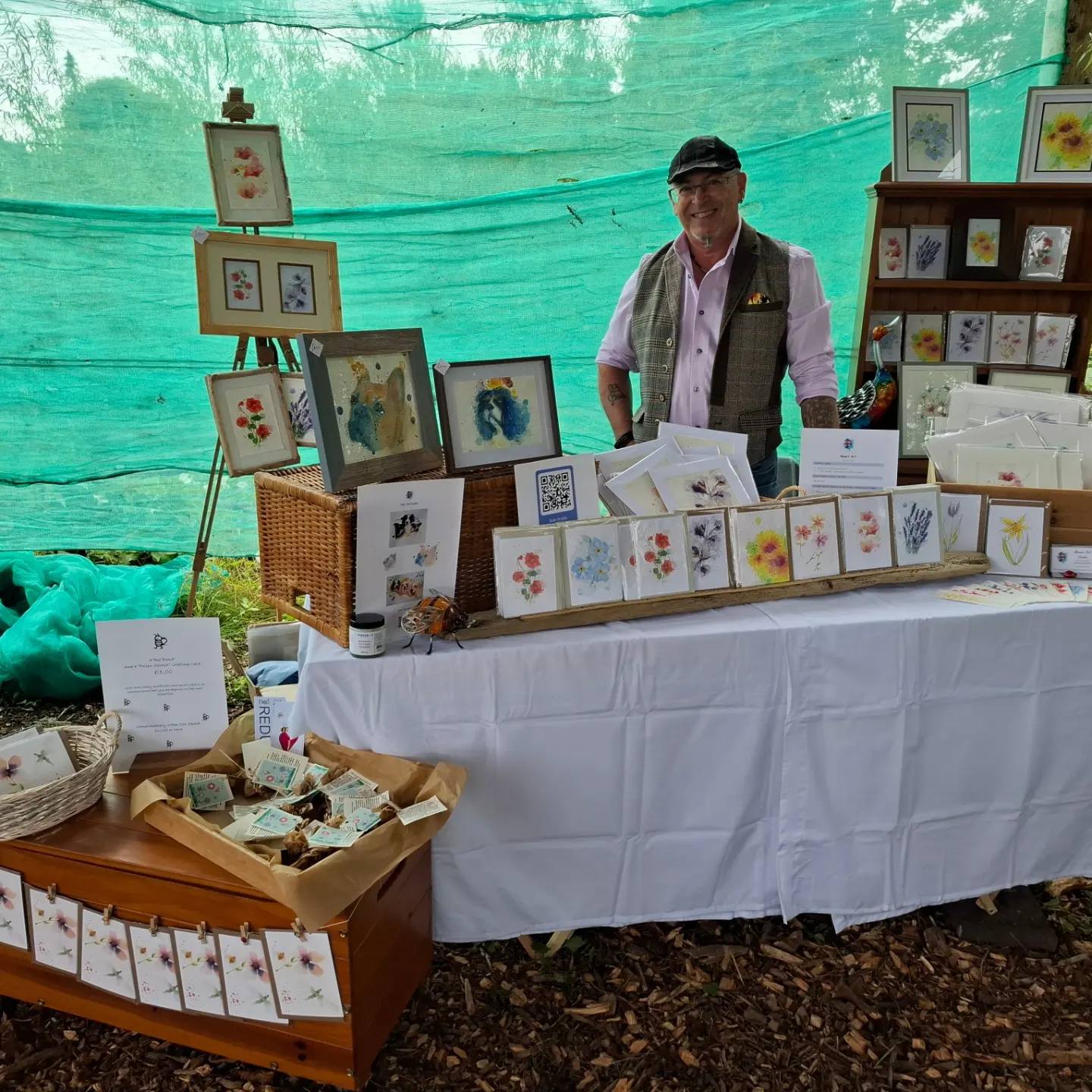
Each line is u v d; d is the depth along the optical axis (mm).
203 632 1895
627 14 3119
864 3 3113
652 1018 1837
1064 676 2045
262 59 3076
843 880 2049
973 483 2271
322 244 2322
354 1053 1580
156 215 3170
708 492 2064
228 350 3414
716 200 2379
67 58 2963
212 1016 1646
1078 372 3141
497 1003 1870
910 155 2938
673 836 1973
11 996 1823
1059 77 3232
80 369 3326
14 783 1783
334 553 1762
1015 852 2139
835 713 1945
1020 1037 1811
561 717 1840
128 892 1604
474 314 3439
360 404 1791
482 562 1961
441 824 1658
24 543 3596
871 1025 1832
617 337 2873
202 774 1787
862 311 3049
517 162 3264
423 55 3123
